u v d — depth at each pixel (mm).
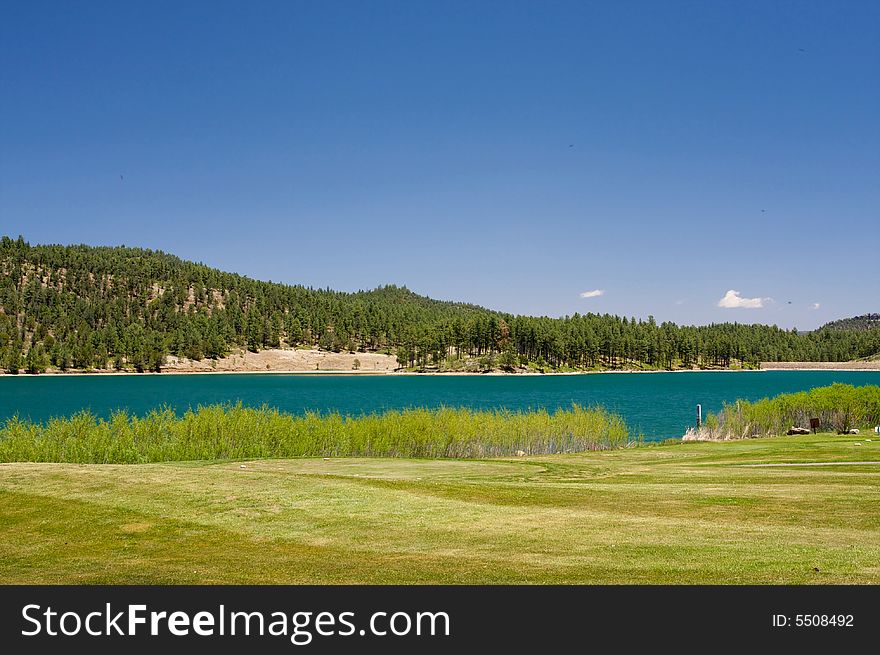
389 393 128125
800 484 18031
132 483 17312
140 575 10711
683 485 18453
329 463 27141
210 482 17516
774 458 25922
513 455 33750
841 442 32344
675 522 13422
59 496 16047
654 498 16172
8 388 139500
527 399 107125
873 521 13156
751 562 10375
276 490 16641
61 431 28500
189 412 31156
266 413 32938
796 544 11406
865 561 10336
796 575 9727
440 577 10102
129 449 27719
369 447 32844
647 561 10586
